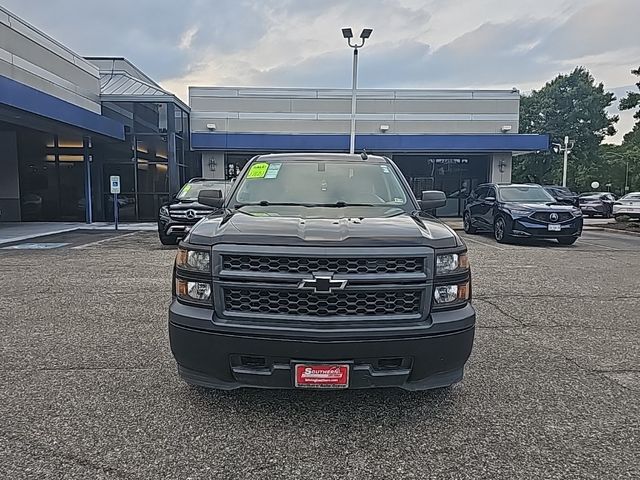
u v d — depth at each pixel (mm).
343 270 2949
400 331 2916
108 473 2572
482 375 3928
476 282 7730
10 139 19844
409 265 3008
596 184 49969
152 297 6531
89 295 6645
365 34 18875
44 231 16062
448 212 25188
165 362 4141
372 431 3039
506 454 2791
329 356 2879
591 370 4055
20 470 2582
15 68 13766
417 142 22391
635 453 2803
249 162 4895
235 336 2939
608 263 9750
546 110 61719
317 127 23469
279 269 2963
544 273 8555
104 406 3324
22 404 3344
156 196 20016
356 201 4246
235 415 3217
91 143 19844
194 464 2666
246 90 23172
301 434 2992
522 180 59875
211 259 3037
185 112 22188
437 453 2801
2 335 4867
